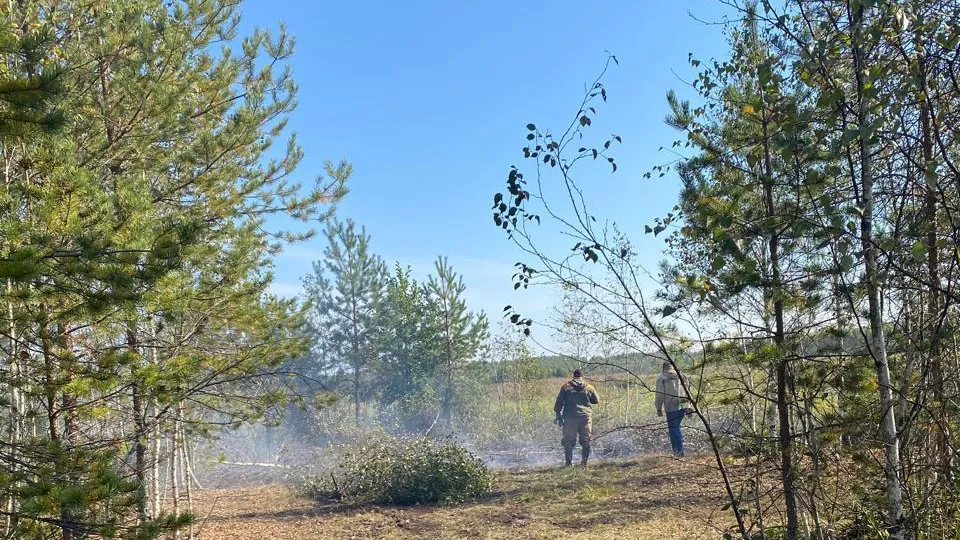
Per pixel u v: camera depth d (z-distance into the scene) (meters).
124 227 3.99
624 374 11.24
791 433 4.39
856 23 3.51
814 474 4.16
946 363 4.22
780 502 5.23
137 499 4.00
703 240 4.50
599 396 15.70
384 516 9.11
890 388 3.70
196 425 6.76
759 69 3.75
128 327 5.25
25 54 3.43
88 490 3.64
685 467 9.48
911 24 3.48
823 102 3.49
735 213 4.22
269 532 8.52
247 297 6.57
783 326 4.31
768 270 4.17
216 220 7.03
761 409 5.07
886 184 3.98
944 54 3.55
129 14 5.85
